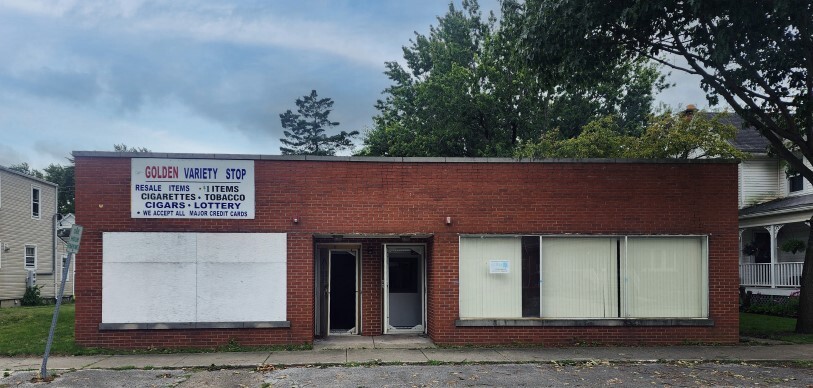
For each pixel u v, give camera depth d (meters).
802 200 21.59
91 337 11.98
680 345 12.59
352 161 12.66
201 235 12.27
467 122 29.73
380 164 12.71
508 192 12.81
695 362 10.77
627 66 22.67
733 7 11.25
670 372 9.98
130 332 12.02
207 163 12.34
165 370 10.20
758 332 14.36
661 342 12.70
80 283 12.01
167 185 12.25
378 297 13.71
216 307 12.20
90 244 12.07
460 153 30.70
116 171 12.18
